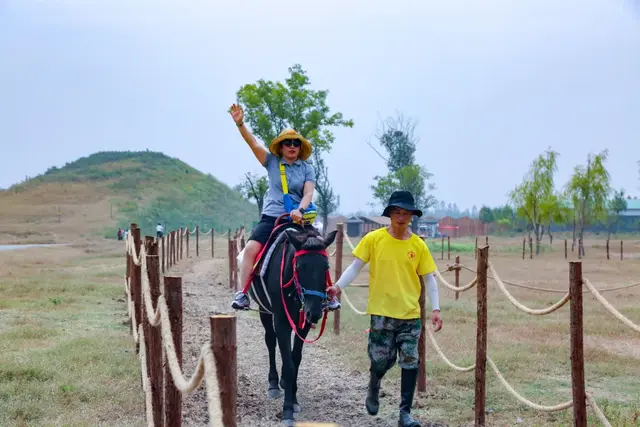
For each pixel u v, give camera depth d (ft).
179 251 89.61
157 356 17.79
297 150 23.52
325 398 24.75
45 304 44.75
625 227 290.97
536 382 26.81
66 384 23.95
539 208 141.08
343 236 37.22
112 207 257.14
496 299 53.31
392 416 22.62
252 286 23.38
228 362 10.63
